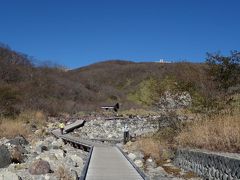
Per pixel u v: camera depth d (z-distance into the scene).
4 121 36.66
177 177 16.88
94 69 136.25
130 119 48.94
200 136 18.28
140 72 120.94
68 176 15.65
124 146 27.47
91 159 20.14
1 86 51.69
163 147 22.02
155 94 24.98
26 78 73.12
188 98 23.53
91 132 42.88
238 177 12.41
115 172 16.25
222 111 20.34
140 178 14.96
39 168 16.27
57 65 108.12
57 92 73.25
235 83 21.91
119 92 94.88
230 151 15.86
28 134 34.53
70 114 60.16
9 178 14.13
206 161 15.45
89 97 81.75
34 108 53.03
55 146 26.81
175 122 23.53
